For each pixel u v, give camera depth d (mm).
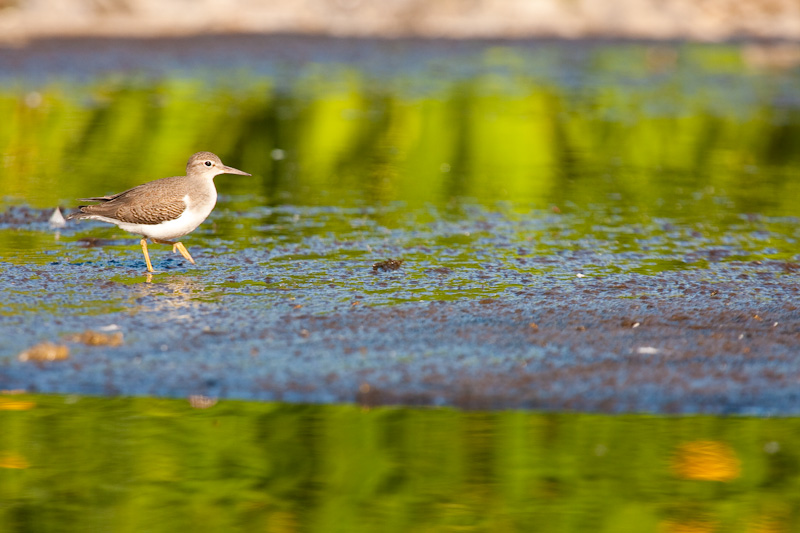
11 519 7797
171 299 11992
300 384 9539
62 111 27312
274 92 31547
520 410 9148
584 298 12297
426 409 9164
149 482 8273
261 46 40156
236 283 12781
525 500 8086
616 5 46375
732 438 8812
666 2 46594
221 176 20469
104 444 8680
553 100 31266
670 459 8562
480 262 14094
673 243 15453
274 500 8102
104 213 13141
